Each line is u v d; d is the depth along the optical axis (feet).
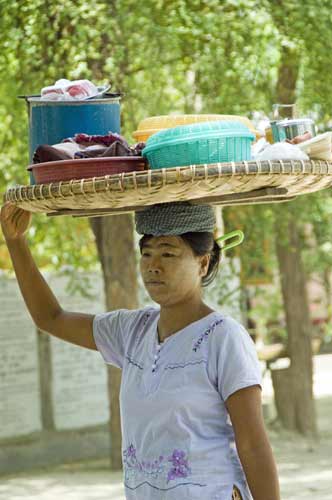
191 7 29.25
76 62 28.09
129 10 28.40
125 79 29.89
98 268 42.68
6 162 37.06
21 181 36.76
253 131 12.95
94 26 28.63
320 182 11.53
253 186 11.00
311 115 31.76
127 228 35.45
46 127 12.84
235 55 29.22
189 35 29.09
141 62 29.30
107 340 13.14
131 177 10.73
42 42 28.55
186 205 11.80
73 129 12.80
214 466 11.43
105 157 11.48
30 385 39.55
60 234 40.34
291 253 41.86
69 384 40.45
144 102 32.68
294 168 10.91
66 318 13.64
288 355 42.22
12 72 30.66
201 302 12.19
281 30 29.22
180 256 11.90
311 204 37.63
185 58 30.86
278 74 34.04
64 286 40.75
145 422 11.71
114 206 11.50
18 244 13.73
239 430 11.36
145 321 12.69
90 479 35.45
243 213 39.01
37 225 38.06
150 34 28.30
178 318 12.06
